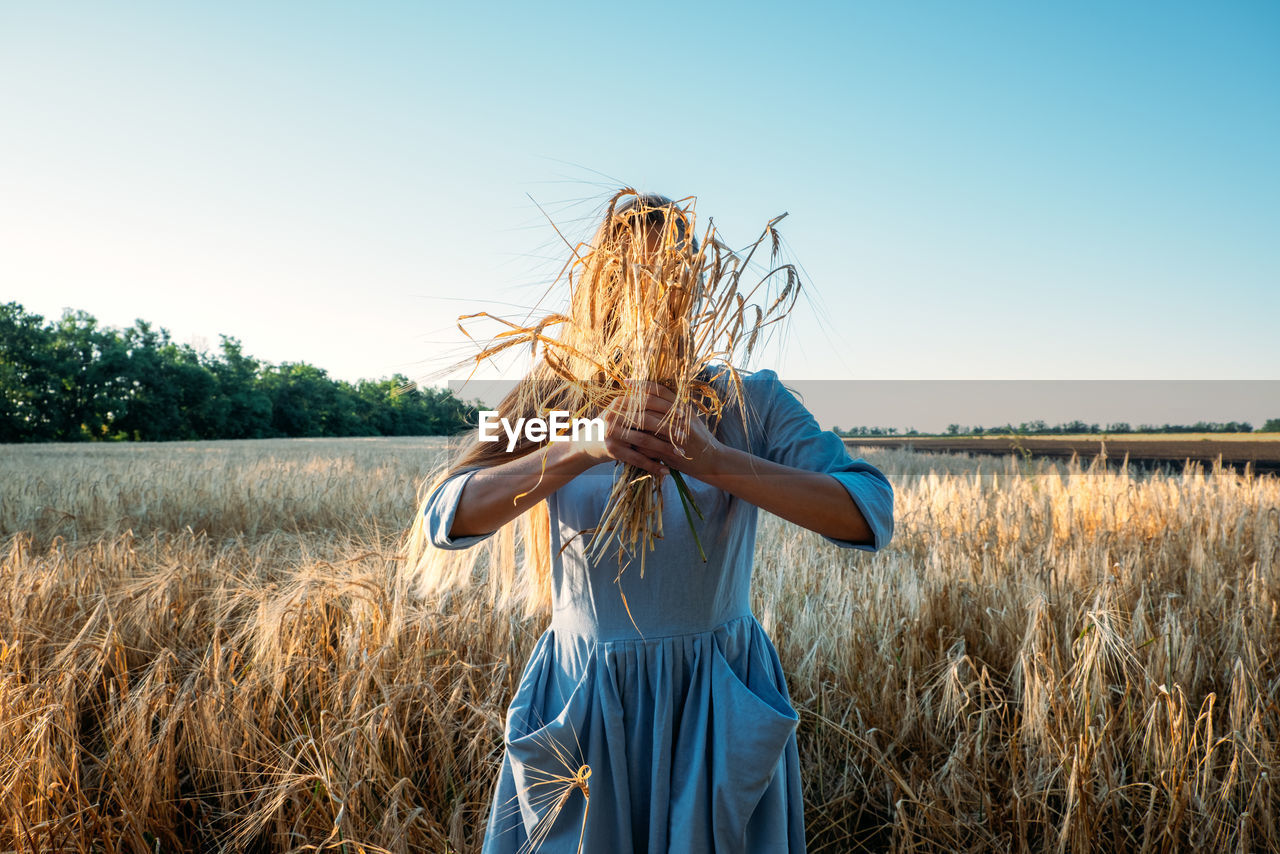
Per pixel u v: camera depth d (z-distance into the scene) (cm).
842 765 243
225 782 215
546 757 114
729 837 111
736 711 114
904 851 191
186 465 1218
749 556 131
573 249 120
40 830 186
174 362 6838
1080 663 220
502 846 124
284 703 236
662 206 121
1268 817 190
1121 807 213
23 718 212
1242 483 742
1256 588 333
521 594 165
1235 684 221
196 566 386
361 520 635
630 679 119
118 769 213
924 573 374
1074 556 385
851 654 277
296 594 271
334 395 7912
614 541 119
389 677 252
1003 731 238
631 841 116
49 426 6228
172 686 241
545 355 110
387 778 209
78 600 328
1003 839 203
